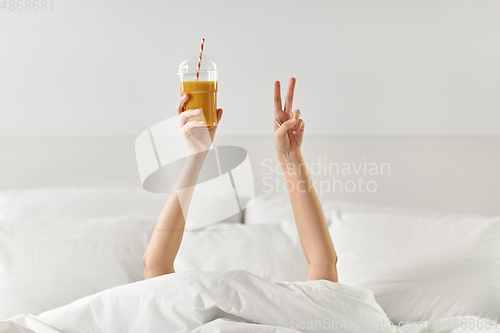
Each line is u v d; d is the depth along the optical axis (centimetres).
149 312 98
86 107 202
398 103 205
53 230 156
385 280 152
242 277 101
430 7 202
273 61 205
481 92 204
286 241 166
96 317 101
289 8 204
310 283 106
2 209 179
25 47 199
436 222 168
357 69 205
